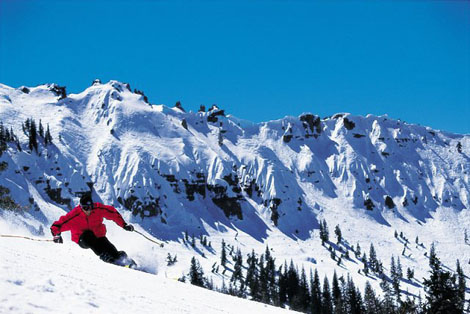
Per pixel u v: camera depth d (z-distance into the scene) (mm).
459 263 196750
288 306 119625
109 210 8477
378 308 80250
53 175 185500
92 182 199250
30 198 140250
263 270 135000
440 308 25797
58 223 8055
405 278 181125
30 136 189875
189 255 163750
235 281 126000
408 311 24062
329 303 115188
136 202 197875
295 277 126438
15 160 171500
